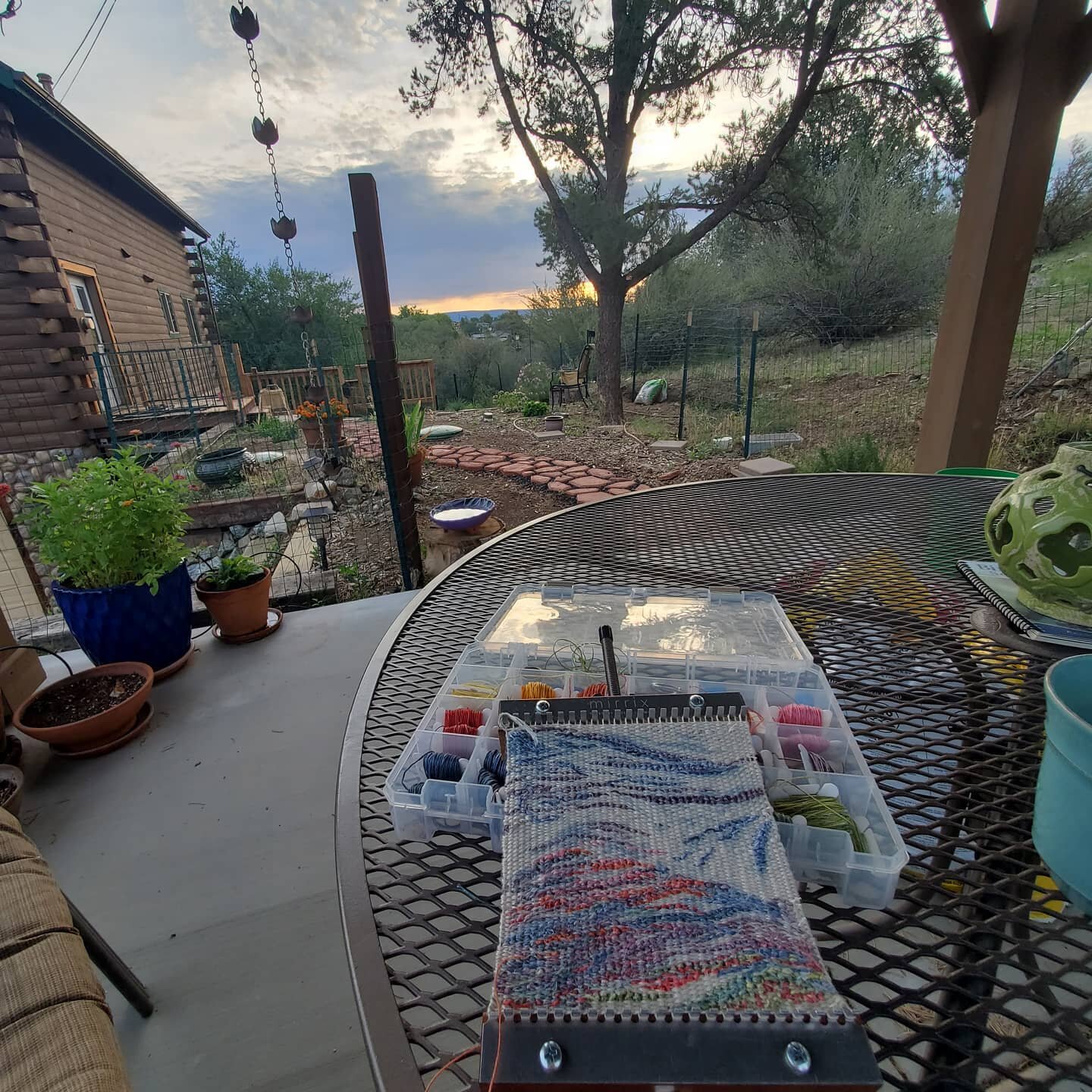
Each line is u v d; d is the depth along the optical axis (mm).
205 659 1987
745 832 424
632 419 6520
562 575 1104
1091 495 704
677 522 1359
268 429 6891
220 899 1130
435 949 529
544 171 6137
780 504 1460
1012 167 1804
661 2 5031
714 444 4984
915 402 4977
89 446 5473
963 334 2029
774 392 5988
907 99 5566
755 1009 327
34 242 4910
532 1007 333
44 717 1524
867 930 466
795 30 4961
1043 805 477
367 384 8086
